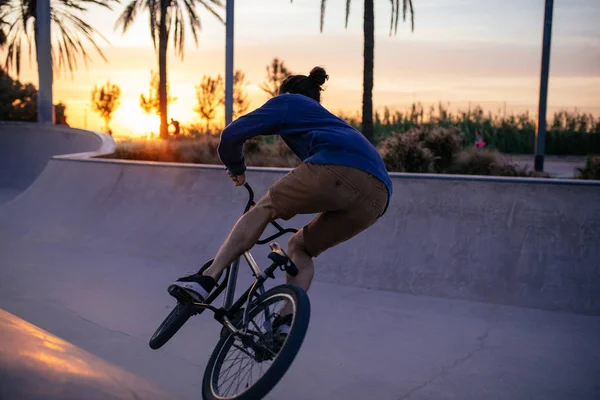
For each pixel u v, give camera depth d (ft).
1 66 90.02
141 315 16.44
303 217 22.29
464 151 37.76
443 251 19.38
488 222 19.52
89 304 17.26
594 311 16.66
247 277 20.36
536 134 48.88
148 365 12.93
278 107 9.61
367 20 57.62
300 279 10.03
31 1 83.76
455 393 12.03
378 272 19.60
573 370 13.16
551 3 46.68
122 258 23.39
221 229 23.91
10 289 18.62
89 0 82.58
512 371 13.08
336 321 16.24
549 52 47.80
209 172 26.32
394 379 12.66
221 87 127.85
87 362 8.39
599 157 35.96
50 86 61.36
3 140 59.52
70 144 54.34
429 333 15.37
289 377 12.67
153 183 27.68
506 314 16.67
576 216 18.63
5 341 7.73
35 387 6.77
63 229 28.09
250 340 8.85
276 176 24.41
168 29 85.35
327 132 9.27
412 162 36.06
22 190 54.08
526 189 19.70
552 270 17.87
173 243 24.22
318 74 10.47
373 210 9.38
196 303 9.48
